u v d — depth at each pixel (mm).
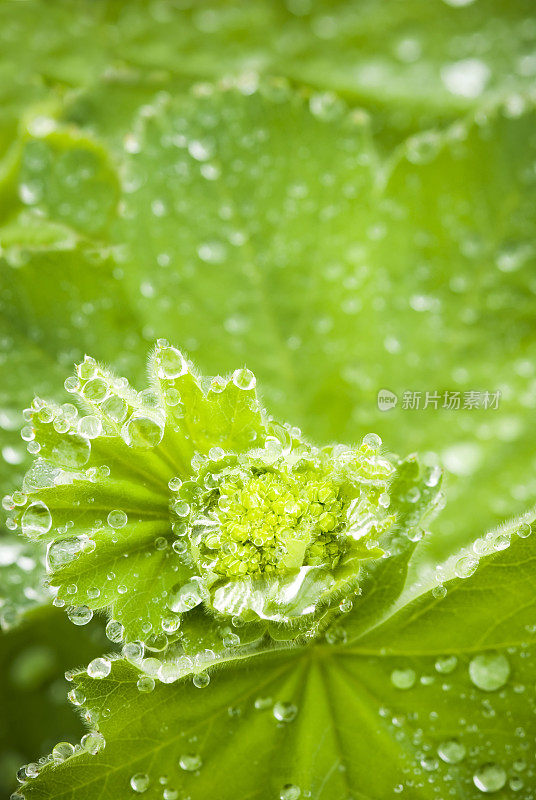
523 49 345
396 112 328
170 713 239
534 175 281
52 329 275
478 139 281
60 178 282
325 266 282
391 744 246
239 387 233
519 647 242
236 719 243
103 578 232
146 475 233
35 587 257
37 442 231
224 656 234
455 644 243
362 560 234
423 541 241
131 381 276
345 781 245
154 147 279
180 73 329
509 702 243
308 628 233
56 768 237
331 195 281
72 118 312
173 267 280
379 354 284
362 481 232
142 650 234
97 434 232
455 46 346
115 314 278
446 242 283
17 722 277
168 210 279
